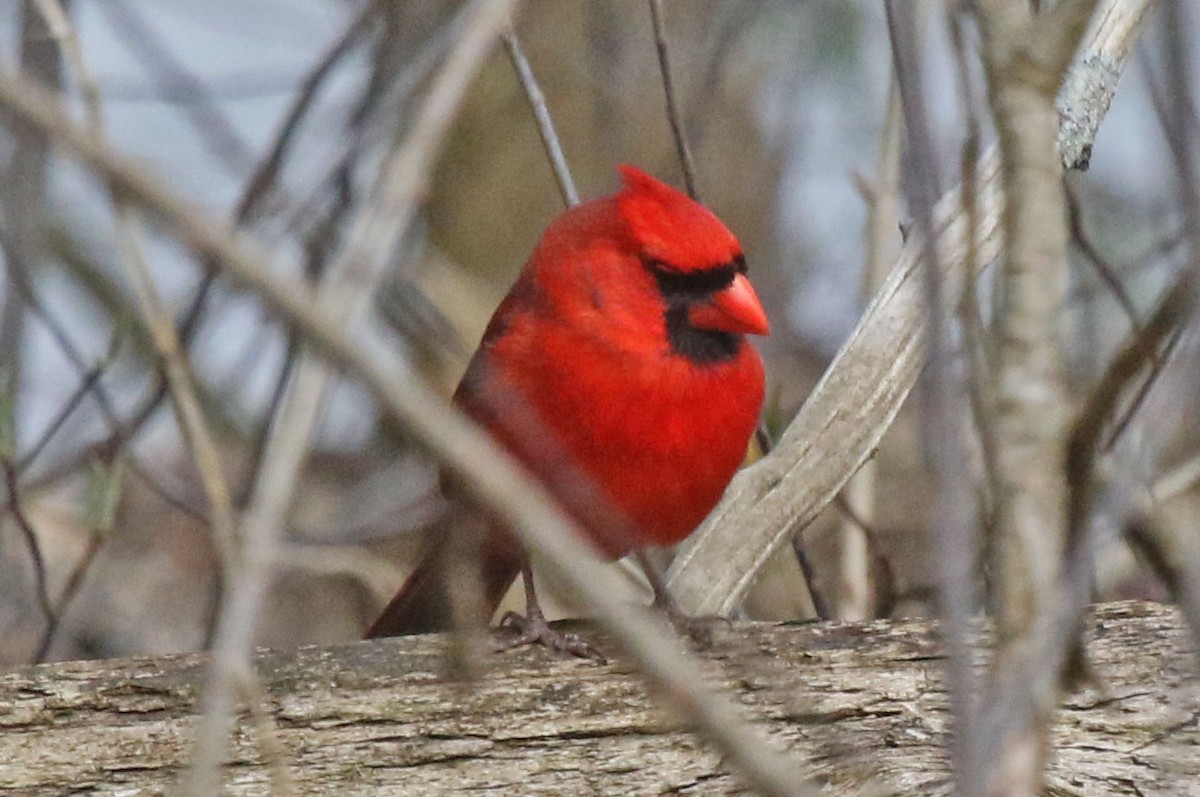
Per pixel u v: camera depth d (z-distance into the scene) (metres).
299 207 9.02
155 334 8.21
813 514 7.89
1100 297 8.58
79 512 11.20
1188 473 7.48
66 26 7.82
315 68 9.29
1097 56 7.30
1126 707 6.09
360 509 10.84
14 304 9.66
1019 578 3.65
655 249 6.79
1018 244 3.75
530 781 6.06
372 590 10.05
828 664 6.23
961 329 5.70
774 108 13.12
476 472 3.17
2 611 10.27
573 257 6.91
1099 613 6.30
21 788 5.91
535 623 6.60
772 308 12.53
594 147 12.42
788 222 13.06
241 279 3.09
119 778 5.95
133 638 10.91
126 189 2.93
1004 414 3.73
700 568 7.70
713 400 6.85
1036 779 3.70
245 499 8.86
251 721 6.00
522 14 11.57
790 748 6.07
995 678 3.60
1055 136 3.94
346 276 3.79
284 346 8.84
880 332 7.93
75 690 6.00
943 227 6.98
